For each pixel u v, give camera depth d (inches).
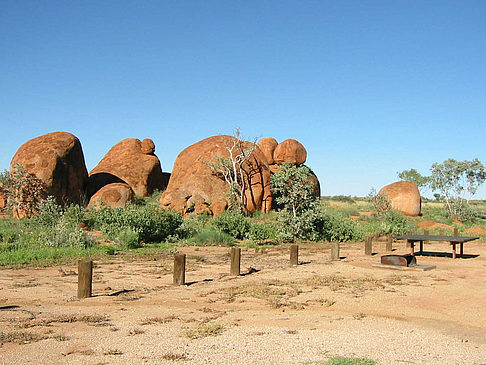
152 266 494.9
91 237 661.3
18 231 718.5
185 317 279.6
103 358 201.2
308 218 788.6
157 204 1137.4
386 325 261.0
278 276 432.1
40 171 1075.3
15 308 298.5
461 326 261.3
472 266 507.2
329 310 300.5
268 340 228.7
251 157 1189.7
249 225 823.7
